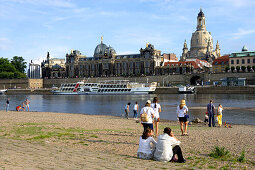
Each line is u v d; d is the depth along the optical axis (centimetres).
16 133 2597
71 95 17138
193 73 18388
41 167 1330
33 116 5012
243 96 12269
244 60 18550
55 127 3184
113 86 17062
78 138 2381
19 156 1560
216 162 1576
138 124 3909
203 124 4216
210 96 12938
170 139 1591
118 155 1714
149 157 1617
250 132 2947
